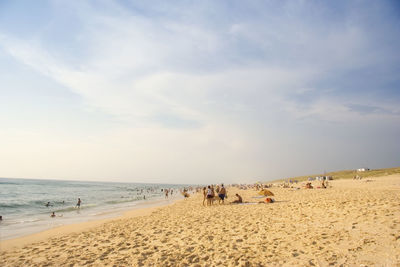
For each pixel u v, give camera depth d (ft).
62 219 52.01
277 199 60.75
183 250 21.52
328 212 30.45
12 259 22.09
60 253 23.45
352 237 19.85
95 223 45.01
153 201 105.50
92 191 198.80
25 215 60.08
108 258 20.70
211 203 62.80
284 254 18.07
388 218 23.11
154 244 24.70
